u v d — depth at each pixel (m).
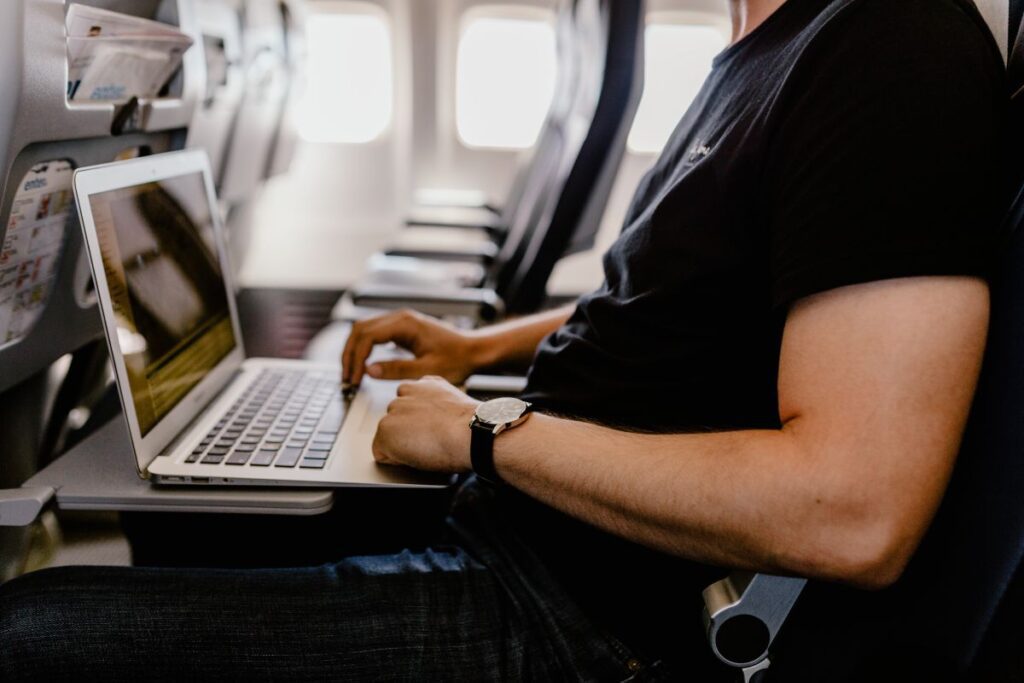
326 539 0.98
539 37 3.54
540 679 0.69
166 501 0.75
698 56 3.57
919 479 0.51
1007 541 0.54
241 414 0.95
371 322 1.08
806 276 0.54
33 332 0.95
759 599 0.63
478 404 0.77
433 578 0.74
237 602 0.69
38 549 0.97
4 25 0.65
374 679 0.68
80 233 0.96
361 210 3.83
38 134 0.74
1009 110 0.60
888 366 0.51
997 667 0.55
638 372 0.72
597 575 0.73
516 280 1.94
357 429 0.92
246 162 2.31
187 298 0.96
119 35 0.84
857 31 0.57
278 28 2.33
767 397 0.68
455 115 3.67
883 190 0.52
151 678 0.67
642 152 3.76
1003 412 0.56
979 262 0.52
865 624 0.60
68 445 1.22
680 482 0.57
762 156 0.62
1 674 0.66
